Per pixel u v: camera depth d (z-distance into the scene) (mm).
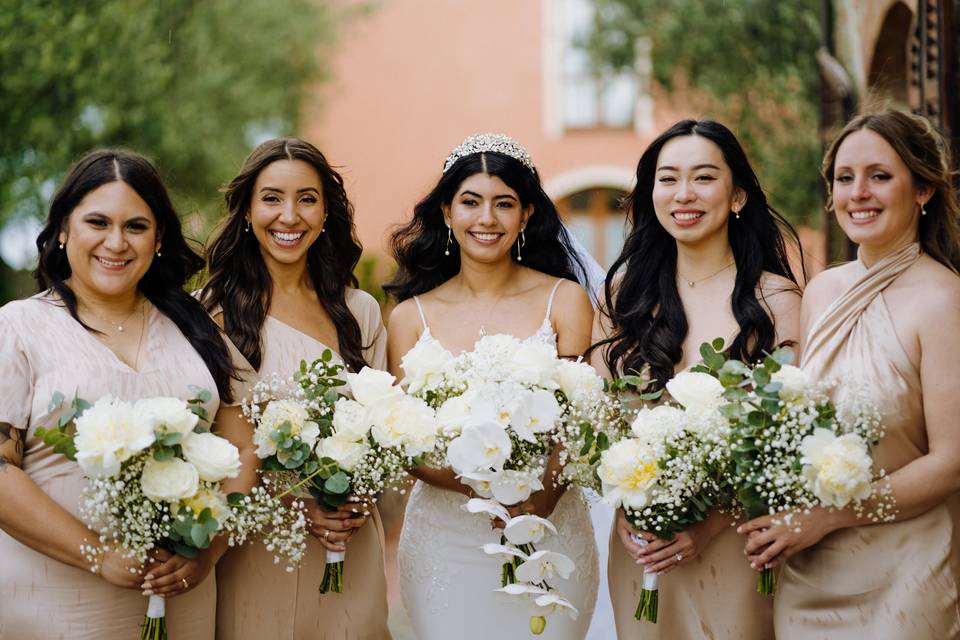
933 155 3025
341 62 16844
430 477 3516
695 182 3428
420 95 16859
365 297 3812
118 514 2912
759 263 3494
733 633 3326
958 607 2920
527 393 3146
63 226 3082
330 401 3209
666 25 11055
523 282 3852
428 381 3281
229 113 12695
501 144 3723
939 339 2891
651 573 3236
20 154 11359
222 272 3600
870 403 2873
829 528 2951
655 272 3582
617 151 16766
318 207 3561
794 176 10445
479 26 16781
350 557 3551
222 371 3244
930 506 2891
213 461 2912
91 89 11414
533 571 3189
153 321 3211
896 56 6543
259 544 3453
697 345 3445
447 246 3902
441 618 3572
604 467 3086
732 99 10812
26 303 3080
